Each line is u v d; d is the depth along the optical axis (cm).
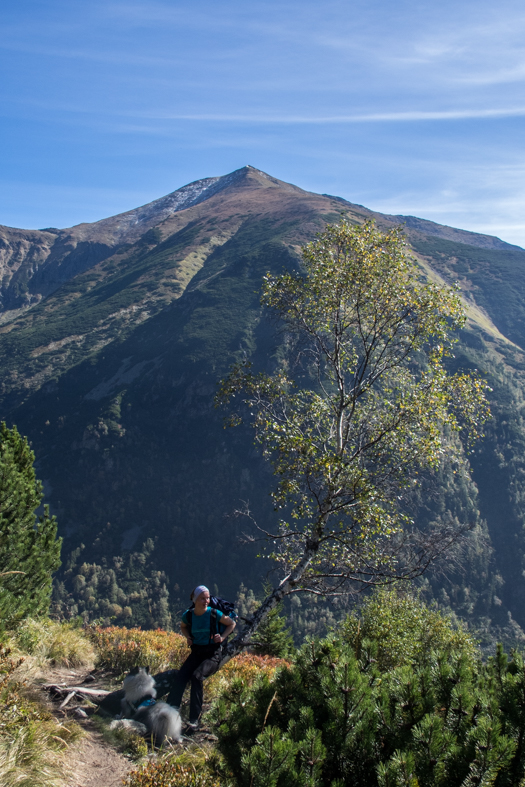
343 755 392
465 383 1053
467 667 479
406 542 875
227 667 821
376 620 938
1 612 785
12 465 931
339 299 1118
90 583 13438
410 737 394
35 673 696
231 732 429
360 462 991
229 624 612
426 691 432
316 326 1152
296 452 959
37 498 981
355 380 1079
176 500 16338
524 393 17388
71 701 631
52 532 1003
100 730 556
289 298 1188
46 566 966
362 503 856
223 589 13138
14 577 888
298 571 851
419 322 1096
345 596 900
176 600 13038
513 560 12519
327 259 1129
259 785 353
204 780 413
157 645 949
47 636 861
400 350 1102
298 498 961
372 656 544
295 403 1091
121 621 12238
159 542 14938
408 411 991
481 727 366
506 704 430
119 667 853
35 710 521
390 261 1116
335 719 416
